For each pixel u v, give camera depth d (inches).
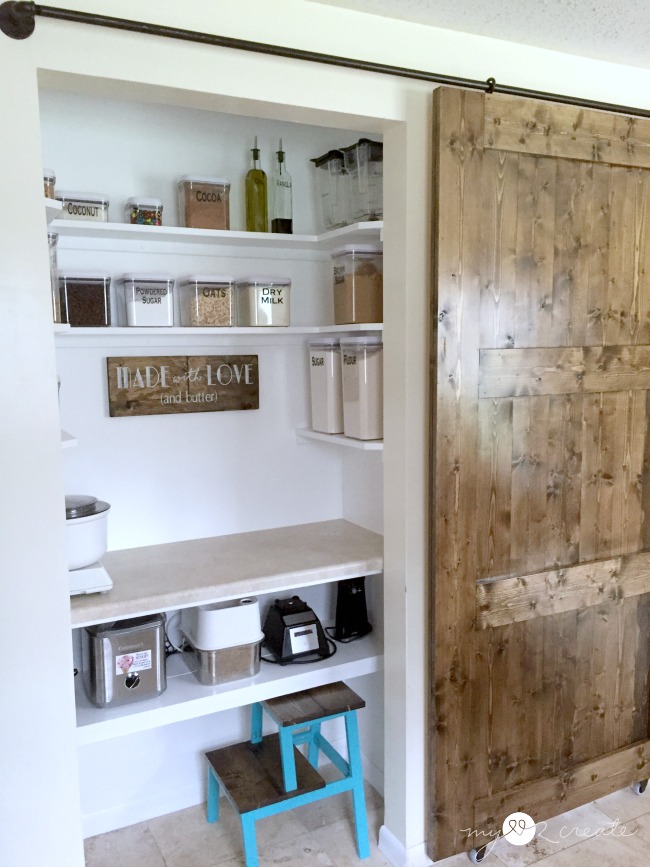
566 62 77.7
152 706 76.2
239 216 93.3
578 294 78.6
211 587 76.8
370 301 86.3
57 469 59.6
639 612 89.7
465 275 71.7
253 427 96.8
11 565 58.9
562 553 82.3
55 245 68.9
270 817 92.0
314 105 65.0
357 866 82.7
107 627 75.9
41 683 61.2
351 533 96.8
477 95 69.7
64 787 63.2
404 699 78.6
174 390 90.1
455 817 79.9
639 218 81.3
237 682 81.8
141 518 91.1
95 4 55.7
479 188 71.2
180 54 58.9
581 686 86.6
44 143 81.6
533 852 84.2
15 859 62.2
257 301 86.7
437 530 74.1
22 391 57.6
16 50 53.9
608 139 77.4
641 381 84.0
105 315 81.0
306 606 90.6
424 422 74.8
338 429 92.0
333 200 90.7
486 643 78.9
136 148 86.5
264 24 62.0
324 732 102.3
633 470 85.9
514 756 83.0
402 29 68.4
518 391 76.1
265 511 99.2
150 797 91.8
